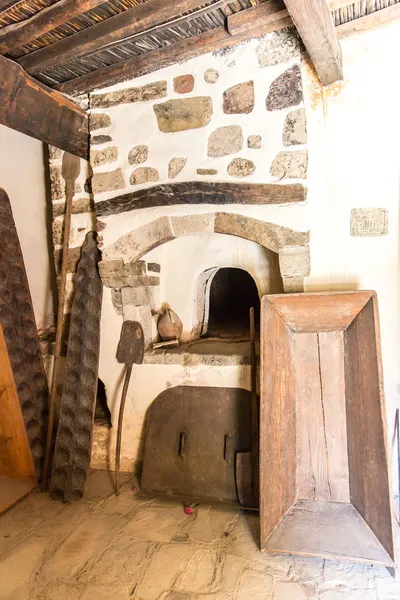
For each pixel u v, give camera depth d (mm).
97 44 2006
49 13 1799
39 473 2580
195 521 2178
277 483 1973
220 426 2402
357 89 2123
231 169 2314
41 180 3062
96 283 2705
